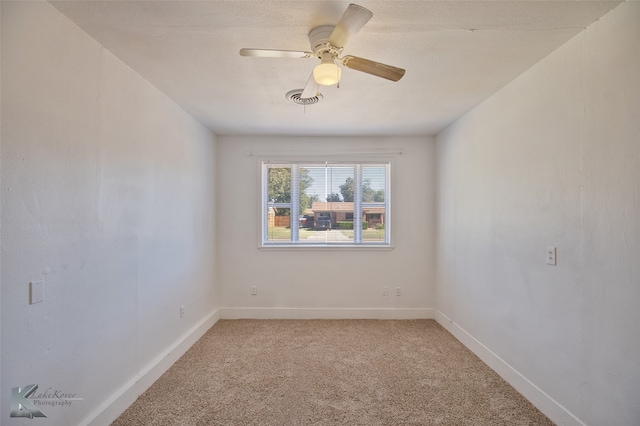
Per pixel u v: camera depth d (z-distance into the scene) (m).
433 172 3.89
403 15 1.55
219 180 3.88
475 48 1.87
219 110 2.95
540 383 2.03
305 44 1.82
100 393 1.82
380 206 3.99
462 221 3.13
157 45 1.82
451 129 3.39
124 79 2.04
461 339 3.14
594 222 1.63
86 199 1.71
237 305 3.89
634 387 1.43
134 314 2.15
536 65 2.06
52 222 1.49
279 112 3.01
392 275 3.90
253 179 3.90
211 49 1.87
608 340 1.55
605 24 1.56
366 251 3.90
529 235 2.14
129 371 2.09
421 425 1.88
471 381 2.38
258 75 2.21
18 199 1.33
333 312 3.88
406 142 3.90
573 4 1.47
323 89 2.46
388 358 2.77
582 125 1.70
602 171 1.58
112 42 1.79
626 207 1.46
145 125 2.29
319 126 3.48
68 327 1.59
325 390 2.25
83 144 1.68
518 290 2.26
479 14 1.55
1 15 1.26
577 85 1.73
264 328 3.52
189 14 1.54
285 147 3.90
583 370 1.70
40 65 1.42
